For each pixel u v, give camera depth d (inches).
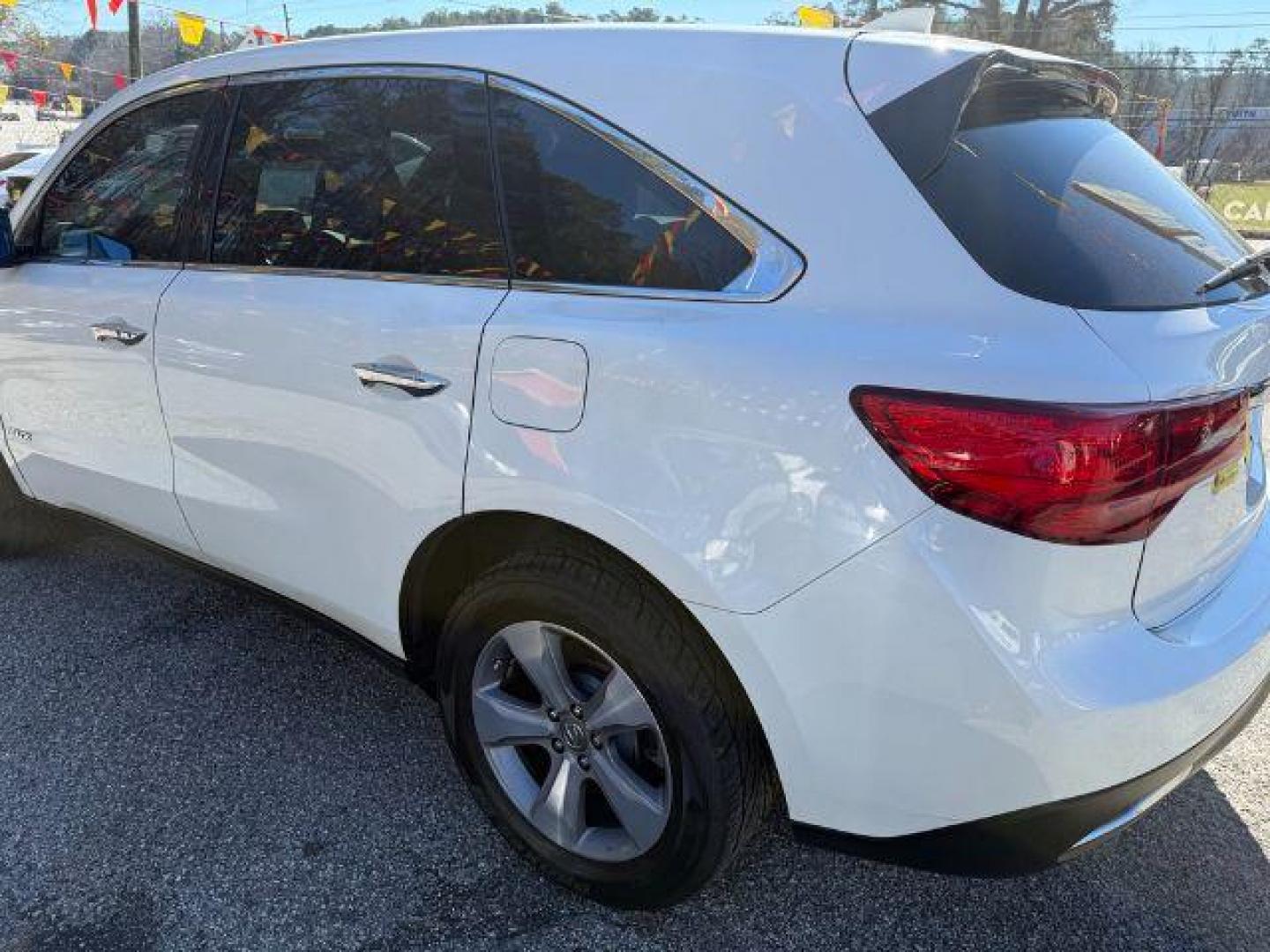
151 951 77.1
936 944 80.0
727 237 68.1
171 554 113.8
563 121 75.9
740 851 75.2
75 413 113.3
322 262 89.1
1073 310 61.1
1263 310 73.0
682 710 69.7
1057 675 58.9
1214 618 69.0
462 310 77.5
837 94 66.9
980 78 68.2
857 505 60.3
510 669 83.4
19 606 130.7
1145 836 92.7
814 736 64.9
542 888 84.7
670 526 66.2
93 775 97.2
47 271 114.2
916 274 62.6
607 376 68.6
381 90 87.6
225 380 93.7
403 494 81.1
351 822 91.8
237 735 104.3
